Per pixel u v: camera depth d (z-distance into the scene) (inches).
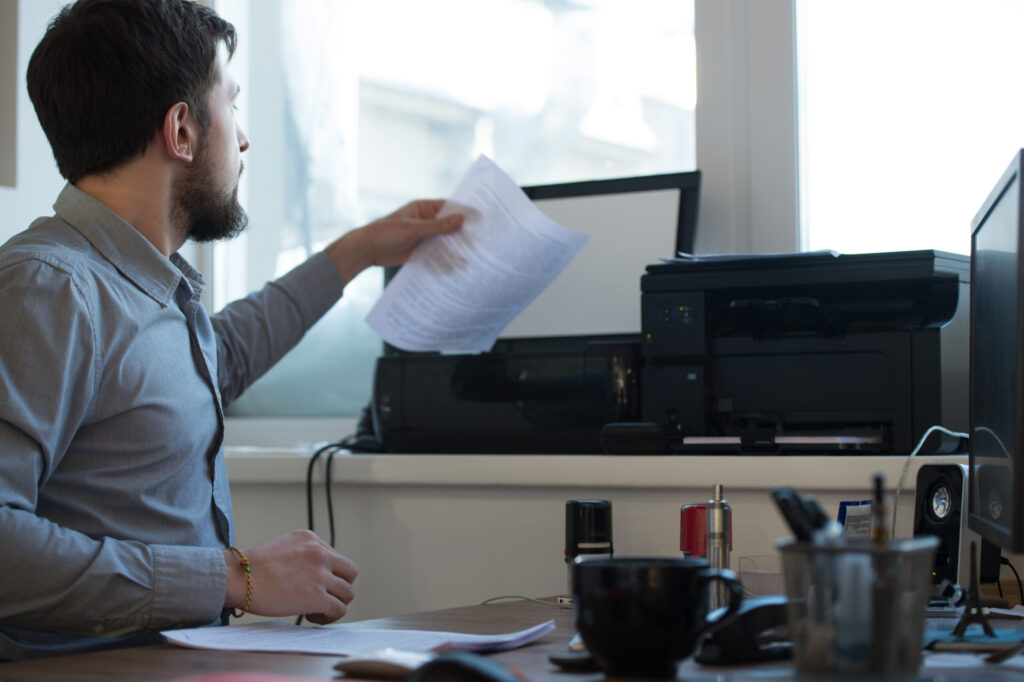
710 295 56.7
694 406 56.0
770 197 67.5
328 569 41.4
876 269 51.6
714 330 57.0
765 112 67.9
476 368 62.3
